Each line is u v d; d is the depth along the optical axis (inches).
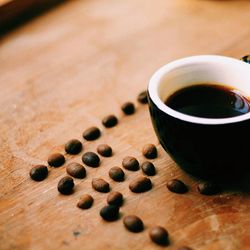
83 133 11.8
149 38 15.3
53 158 11.1
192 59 10.6
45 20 16.8
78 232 9.7
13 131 12.2
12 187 10.7
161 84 10.2
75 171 10.7
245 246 9.4
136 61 14.3
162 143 10.3
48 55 14.9
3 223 10.0
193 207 10.0
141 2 17.5
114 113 12.5
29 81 13.8
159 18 16.4
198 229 9.7
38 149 11.6
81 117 12.5
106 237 9.6
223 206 10.0
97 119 12.4
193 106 10.4
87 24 16.4
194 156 9.8
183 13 16.5
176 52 14.6
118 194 10.2
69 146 11.4
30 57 14.9
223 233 9.6
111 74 13.9
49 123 12.3
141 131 11.9
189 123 9.2
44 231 9.8
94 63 14.4
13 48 15.3
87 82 13.6
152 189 10.4
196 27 15.7
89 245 9.5
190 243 9.4
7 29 16.4
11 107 12.9
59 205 10.2
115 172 10.6
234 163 9.8
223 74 10.6
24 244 9.6
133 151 11.4
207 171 10.1
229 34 15.1
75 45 15.3
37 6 17.3
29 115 12.6
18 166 11.2
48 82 13.7
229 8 16.6
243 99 10.5
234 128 9.1
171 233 9.6
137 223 9.6
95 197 10.4
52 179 10.8
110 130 12.0
